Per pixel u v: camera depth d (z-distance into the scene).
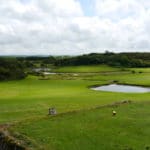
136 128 29.53
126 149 23.73
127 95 59.25
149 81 104.56
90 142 25.53
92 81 104.94
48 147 24.34
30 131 28.86
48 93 65.38
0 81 104.56
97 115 35.25
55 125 31.00
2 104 47.59
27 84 93.19
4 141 26.28
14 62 139.75
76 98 53.91
